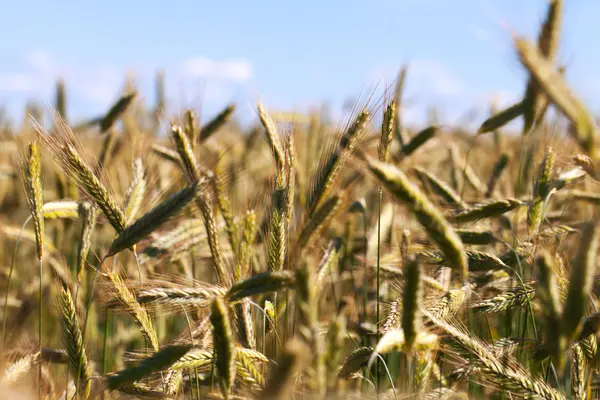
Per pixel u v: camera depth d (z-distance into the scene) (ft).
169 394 3.70
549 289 3.16
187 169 3.94
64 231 5.04
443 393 3.63
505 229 4.40
